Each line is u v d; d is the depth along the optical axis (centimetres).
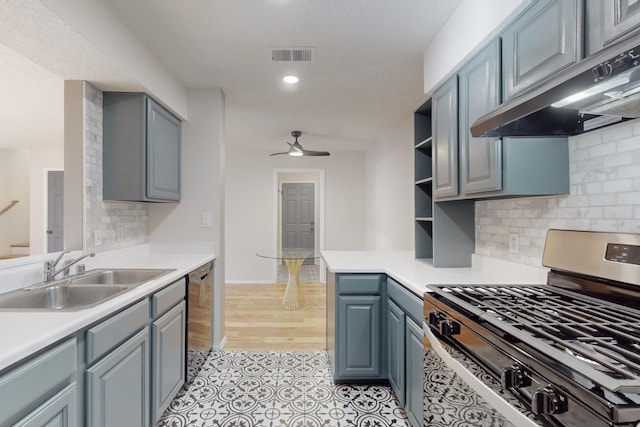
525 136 139
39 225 555
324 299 471
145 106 230
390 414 201
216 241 289
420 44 219
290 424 192
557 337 83
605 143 130
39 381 98
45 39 159
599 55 83
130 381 149
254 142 514
